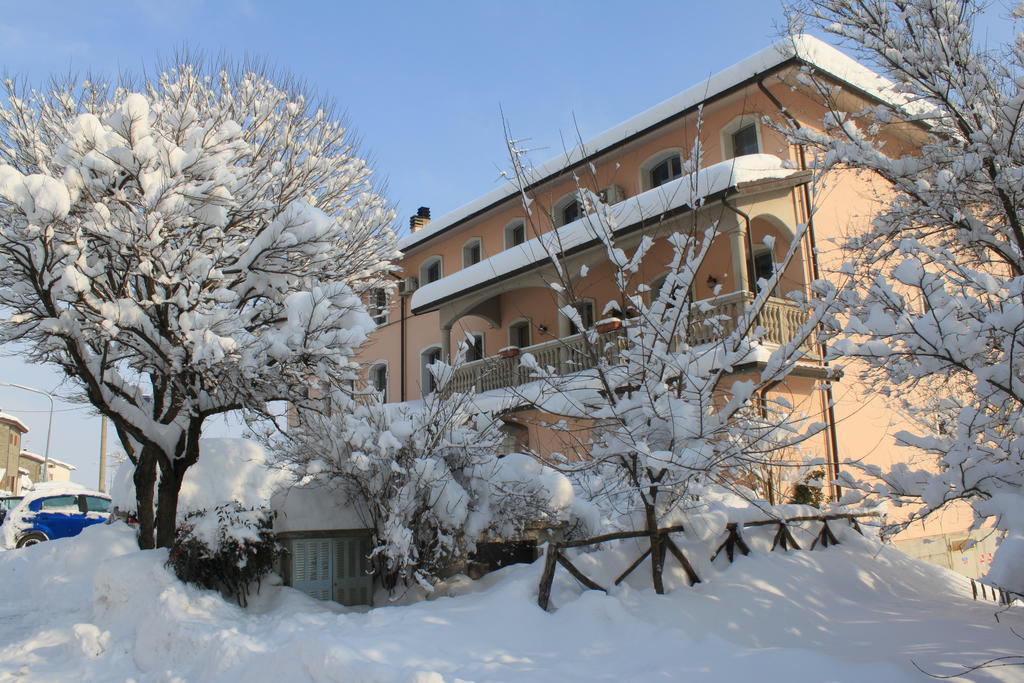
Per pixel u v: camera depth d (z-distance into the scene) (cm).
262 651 601
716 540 779
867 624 657
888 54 862
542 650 572
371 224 1357
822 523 916
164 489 925
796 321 1441
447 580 853
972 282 672
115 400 861
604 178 1936
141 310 815
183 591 746
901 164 851
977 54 861
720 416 687
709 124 1725
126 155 773
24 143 1110
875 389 871
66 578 1010
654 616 630
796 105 1598
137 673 671
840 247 954
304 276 1027
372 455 801
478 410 905
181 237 880
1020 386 562
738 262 1434
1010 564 420
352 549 857
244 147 957
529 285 1834
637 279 1806
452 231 2472
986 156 823
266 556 798
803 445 1418
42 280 755
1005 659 519
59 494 1811
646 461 661
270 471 1120
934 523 1586
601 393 765
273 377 840
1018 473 555
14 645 758
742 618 643
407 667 508
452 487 806
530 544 974
